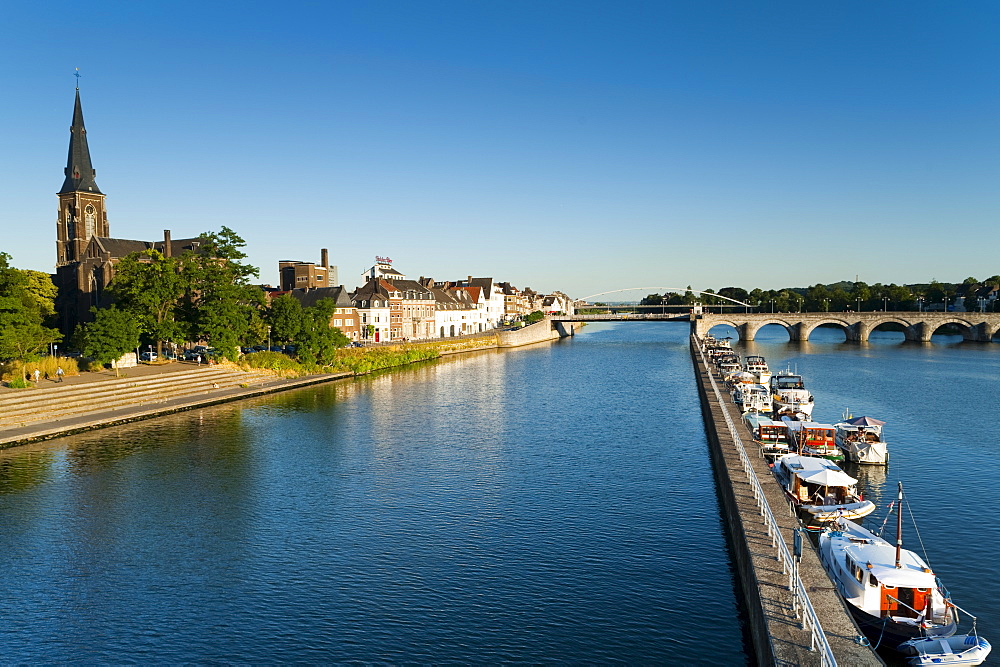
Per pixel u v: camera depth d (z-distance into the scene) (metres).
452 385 93.06
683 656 23.92
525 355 146.12
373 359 112.69
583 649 24.42
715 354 115.19
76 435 58.25
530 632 25.58
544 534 35.19
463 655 24.12
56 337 82.31
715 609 27.22
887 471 46.25
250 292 99.62
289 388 88.31
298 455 51.88
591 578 30.00
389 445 55.19
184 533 35.81
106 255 120.38
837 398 77.19
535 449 53.53
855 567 25.56
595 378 101.06
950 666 21.70
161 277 89.00
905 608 24.12
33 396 64.38
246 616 27.02
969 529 35.28
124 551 33.50
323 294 136.62
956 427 60.28
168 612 27.39
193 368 87.06
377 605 27.80
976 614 26.34
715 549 33.12
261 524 37.03
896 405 72.25
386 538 34.91
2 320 67.00
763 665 21.42
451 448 54.06
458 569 31.06
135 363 87.94
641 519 37.28
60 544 34.41
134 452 52.62
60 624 26.52
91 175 139.75
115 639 25.41
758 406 68.88
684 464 48.69
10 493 42.41
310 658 24.05
